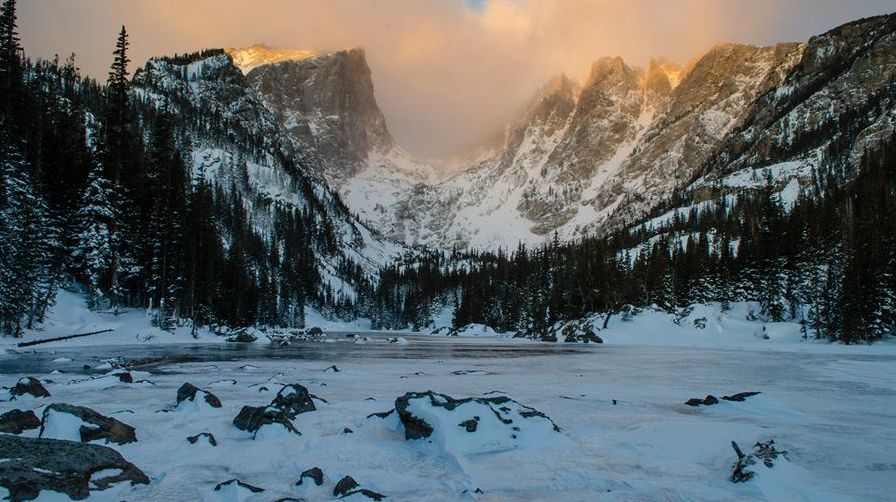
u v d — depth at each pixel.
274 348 60.62
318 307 190.75
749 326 91.88
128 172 74.75
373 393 24.61
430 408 15.38
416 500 10.55
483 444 14.41
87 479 10.32
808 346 72.94
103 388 24.20
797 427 17.83
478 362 46.34
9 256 51.06
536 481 11.92
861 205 112.62
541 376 34.34
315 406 19.09
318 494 10.85
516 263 188.38
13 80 69.75
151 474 11.88
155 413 17.81
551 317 126.88
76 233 65.06
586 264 134.38
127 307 71.56
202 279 78.19
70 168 74.31
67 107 105.38
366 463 13.06
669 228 197.75
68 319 61.00
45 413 13.86
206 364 37.88
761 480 11.55
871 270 75.38
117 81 73.50
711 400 22.25
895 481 12.06
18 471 9.69
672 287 112.12
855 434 16.77
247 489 10.73
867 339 74.19
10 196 53.59
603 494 11.14
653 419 19.05
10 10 70.06
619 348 72.06
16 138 66.44
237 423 16.08
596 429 17.25
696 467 13.13
